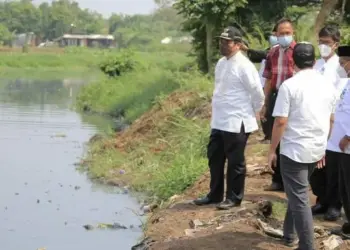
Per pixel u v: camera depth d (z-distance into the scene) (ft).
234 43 26.96
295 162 21.39
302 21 78.74
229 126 27.02
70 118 83.61
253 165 35.47
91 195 40.11
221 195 28.86
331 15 69.26
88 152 54.80
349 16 71.36
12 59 232.53
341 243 23.34
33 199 38.75
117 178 44.55
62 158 52.65
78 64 241.14
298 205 21.53
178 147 47.24
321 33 25.40
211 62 75.77
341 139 23.11
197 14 74.64
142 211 36.06
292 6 78.79
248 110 27.07
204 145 43.19
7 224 33.35
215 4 72.79
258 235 24.39
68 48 301.22
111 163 48.65
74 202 38.24
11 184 42.60
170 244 24.39
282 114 21.38
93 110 95.40
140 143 53.21
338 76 25.03
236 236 24.25
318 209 26.86
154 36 365.81
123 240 30.89
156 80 94.43
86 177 45.62
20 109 93.09
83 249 29.37
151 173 44.32
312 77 21.74
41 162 50.67
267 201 27.37
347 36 49.80
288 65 28.63
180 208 28.99
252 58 31.45
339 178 23.66
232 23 76.23
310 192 30.40
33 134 66.18
